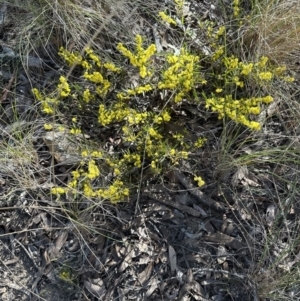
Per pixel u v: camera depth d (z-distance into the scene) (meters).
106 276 0.92
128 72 0.98
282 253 0.92
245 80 0.96
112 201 0.88
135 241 0.93
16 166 0.93
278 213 0.96
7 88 1.01
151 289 0.91
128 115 0.90
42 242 0.94
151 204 0.94
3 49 1.02
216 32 1.03
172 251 0.93
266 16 0.95
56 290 0.92
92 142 0.94
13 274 0.92
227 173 0.96
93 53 0.96
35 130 0.95
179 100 0.88
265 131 0.98
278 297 0.91
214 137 0.97
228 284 0.92
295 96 1.00
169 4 1.04
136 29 1.02
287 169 0.98
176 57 0.86
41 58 1.02
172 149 0.87
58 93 0.89
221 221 0.95
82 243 0.93
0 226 0.95
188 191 0.95
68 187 0.88
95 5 0.98
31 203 0.95
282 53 0.99
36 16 0.98
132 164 0.92
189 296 0.91
